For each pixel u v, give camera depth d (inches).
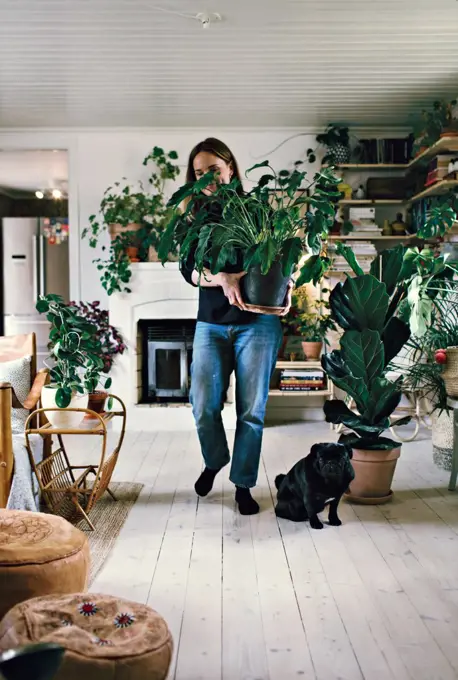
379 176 246.8
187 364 229.5
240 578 99.7
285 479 127.2
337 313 142.9
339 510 134.2
